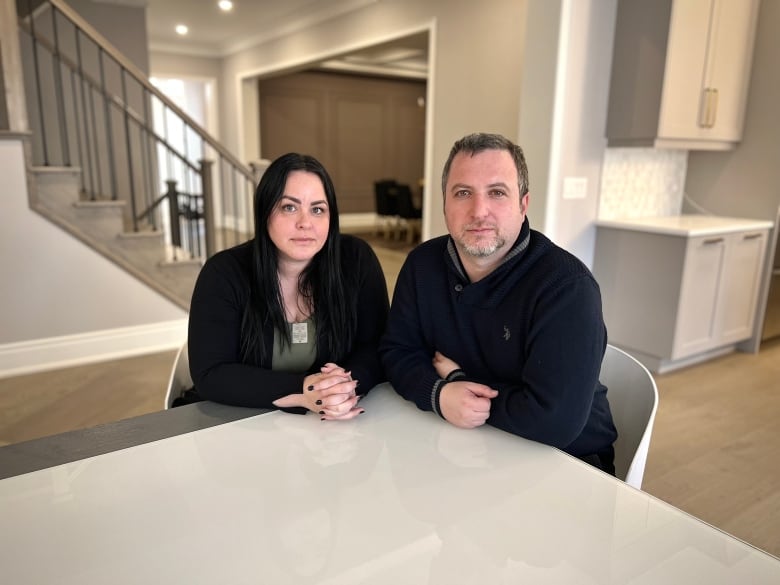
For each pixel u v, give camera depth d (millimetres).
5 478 854
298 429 1046
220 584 649
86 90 5863
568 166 3494
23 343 3391
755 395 3227
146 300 3746
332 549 711
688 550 724
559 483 876
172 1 6301
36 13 5512
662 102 3311
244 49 8477
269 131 9516
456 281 1248
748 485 2307
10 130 3174
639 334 3607
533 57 3402
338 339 1384
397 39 5496
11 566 672
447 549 714
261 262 1301
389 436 1028
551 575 672
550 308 1101
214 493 828
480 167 1127
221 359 1265
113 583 649
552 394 1050
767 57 3721
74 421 2766
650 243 3477
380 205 9070
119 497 813
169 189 4910
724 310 3674
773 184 3779
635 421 1319
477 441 1019
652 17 3287
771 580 674
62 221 3391
